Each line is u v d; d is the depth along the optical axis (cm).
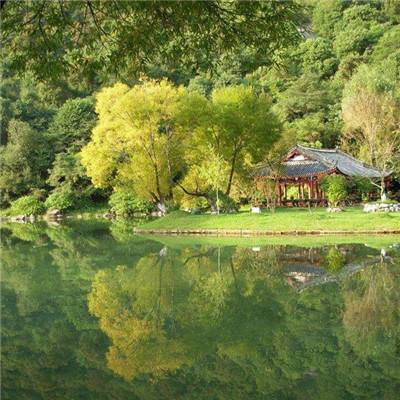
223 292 1305
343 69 6844
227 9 778
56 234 3209
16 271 1711
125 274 1612
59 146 6188
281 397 673
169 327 1000
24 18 813
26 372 771
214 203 3578
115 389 707
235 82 6219
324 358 813
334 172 4100
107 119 3522
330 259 1825
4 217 5484
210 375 753
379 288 1316
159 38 830
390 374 741
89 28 828
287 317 1052
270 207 3844
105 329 1000
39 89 6781
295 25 838
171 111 3469
